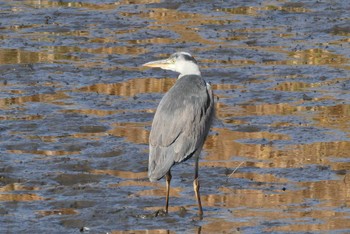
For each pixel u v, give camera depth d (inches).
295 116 656.4
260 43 884.6
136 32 934.4
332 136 607.8
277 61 818.2
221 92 721.0
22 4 1065.5
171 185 520.7
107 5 1066.7
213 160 561.9
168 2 1071.0
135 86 738.8
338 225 455.5
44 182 522.6
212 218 469.7
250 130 623.2
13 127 622.8
